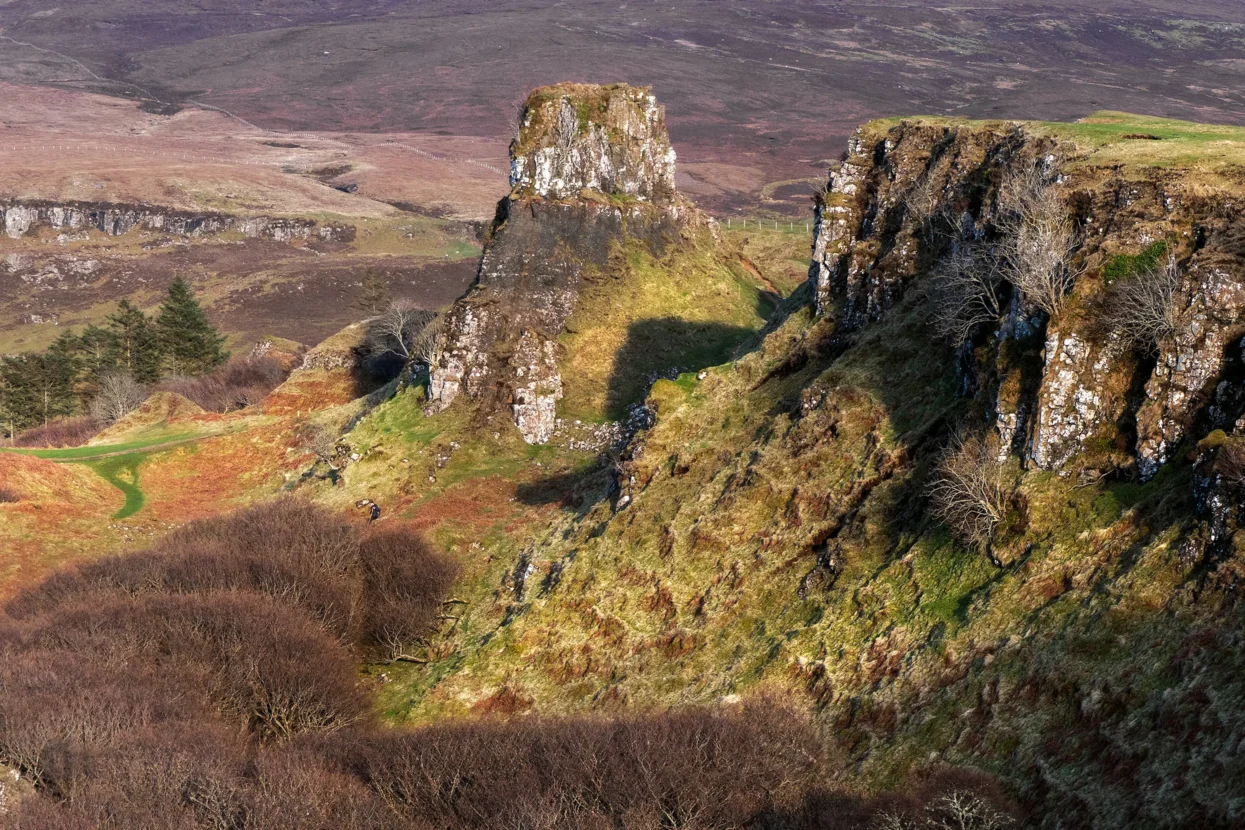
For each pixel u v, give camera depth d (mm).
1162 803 35250
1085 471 49656
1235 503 41312
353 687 67625
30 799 50406
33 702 57375
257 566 77812
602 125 121438
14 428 181375
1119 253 51406
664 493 71188
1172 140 59156
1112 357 50406
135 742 53844
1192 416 46906
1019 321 54500
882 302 71750
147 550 84062
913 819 38844
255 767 53938
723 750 46625
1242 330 46719
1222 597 39938
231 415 136875
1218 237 49219
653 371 108812
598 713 57531
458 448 99500
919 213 71375
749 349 86750
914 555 54125
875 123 81562
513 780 48281
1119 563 45094
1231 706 36125
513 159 117438
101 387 177750
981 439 54750
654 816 43781
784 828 42312
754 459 67812
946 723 44750
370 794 50625
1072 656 42719
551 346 107562
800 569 59656
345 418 115750
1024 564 48406
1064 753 39906
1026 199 57562
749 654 56156
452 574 78812
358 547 81812
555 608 67312
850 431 64312
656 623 62500
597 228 116875
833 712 49500
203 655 65938
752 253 164875
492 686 63812
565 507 85562
